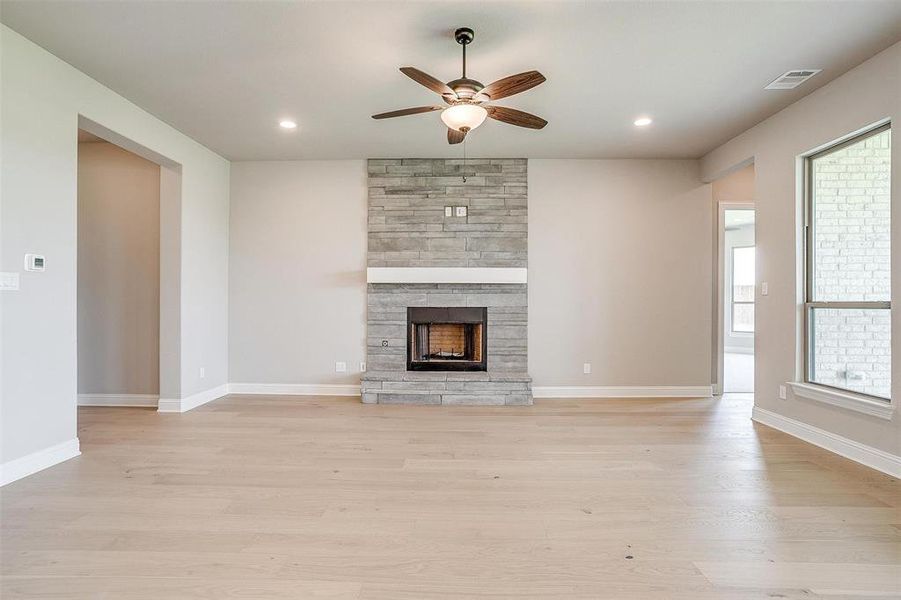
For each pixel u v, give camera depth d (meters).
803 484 2.80
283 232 5.44
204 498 2.58
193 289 4.77
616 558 2.00
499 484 2.79
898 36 2.85
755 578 1.86
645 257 5.38
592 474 2.96
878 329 3.16
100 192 4.86
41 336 3.01
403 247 5.37
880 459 3.04
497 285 5.35
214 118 4.17
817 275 3.72
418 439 3.69
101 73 3.33
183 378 4.61
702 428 4.04
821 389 3.53
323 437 3.74
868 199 3.25
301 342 5.44
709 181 5.29
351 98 3.75
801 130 3.74
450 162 5.38
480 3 2.54
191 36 2.87
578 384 5.38
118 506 2.47
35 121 2.97
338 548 2.07
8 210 2.80
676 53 3.05
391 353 5.38
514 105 3.88
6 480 2.77
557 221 5.38
